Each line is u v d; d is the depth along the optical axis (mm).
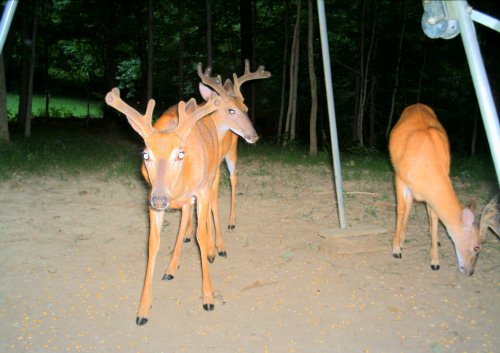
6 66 17219
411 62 19141
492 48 16531
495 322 4789
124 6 20016
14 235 6523
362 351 4285
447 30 2412
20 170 9781
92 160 10977
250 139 6586
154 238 4738
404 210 6289
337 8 18188
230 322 4703
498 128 2232
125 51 23859
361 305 5055
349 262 6074
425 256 6344
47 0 17609
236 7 18141
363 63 18109
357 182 9930
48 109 24156
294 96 14641
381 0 18234
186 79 20547
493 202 5742
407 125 6430
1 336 4320
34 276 5445
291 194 8945
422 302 5152
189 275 5672
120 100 4395
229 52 19625
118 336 4426
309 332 4551
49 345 4238
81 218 7285
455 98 18953
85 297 5059
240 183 9609
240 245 6582
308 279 5594
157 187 4148
